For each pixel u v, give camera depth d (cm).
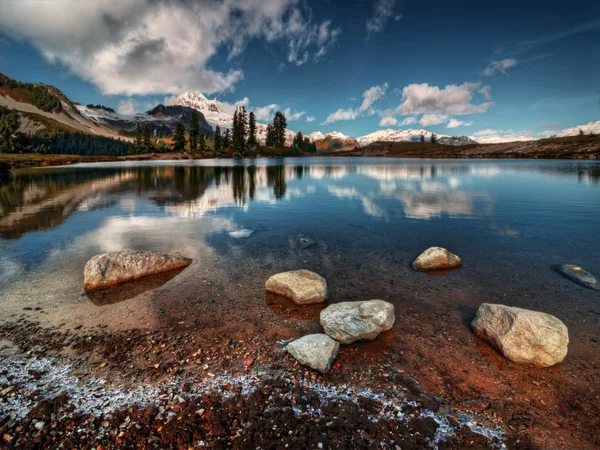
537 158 10544
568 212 1833
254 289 848
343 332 601
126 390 482
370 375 520
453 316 710
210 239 1323
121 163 9231
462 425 424
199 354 571
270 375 518
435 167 6681
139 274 908
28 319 688
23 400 458
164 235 1379
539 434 411
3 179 4112
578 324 667
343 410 448
